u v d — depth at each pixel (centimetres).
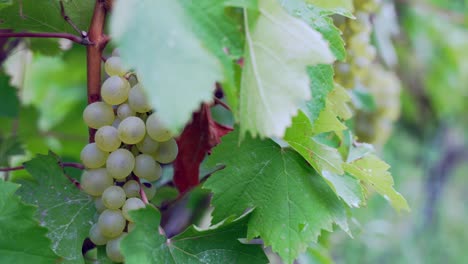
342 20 60
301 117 47
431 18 116
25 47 64
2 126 74
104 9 49
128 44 37
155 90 37
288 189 49
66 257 48
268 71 43
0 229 45
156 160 49
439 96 139
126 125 47
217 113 64
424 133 166
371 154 53
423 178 194
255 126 42
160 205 60
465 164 276
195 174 56
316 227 49
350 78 61
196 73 38
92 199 50
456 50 125
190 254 47
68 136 79
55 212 49
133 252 44
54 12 52
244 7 42
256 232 48
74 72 98
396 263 169
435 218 213
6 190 46
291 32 43
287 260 48
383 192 52
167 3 39
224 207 49
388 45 79
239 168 50
